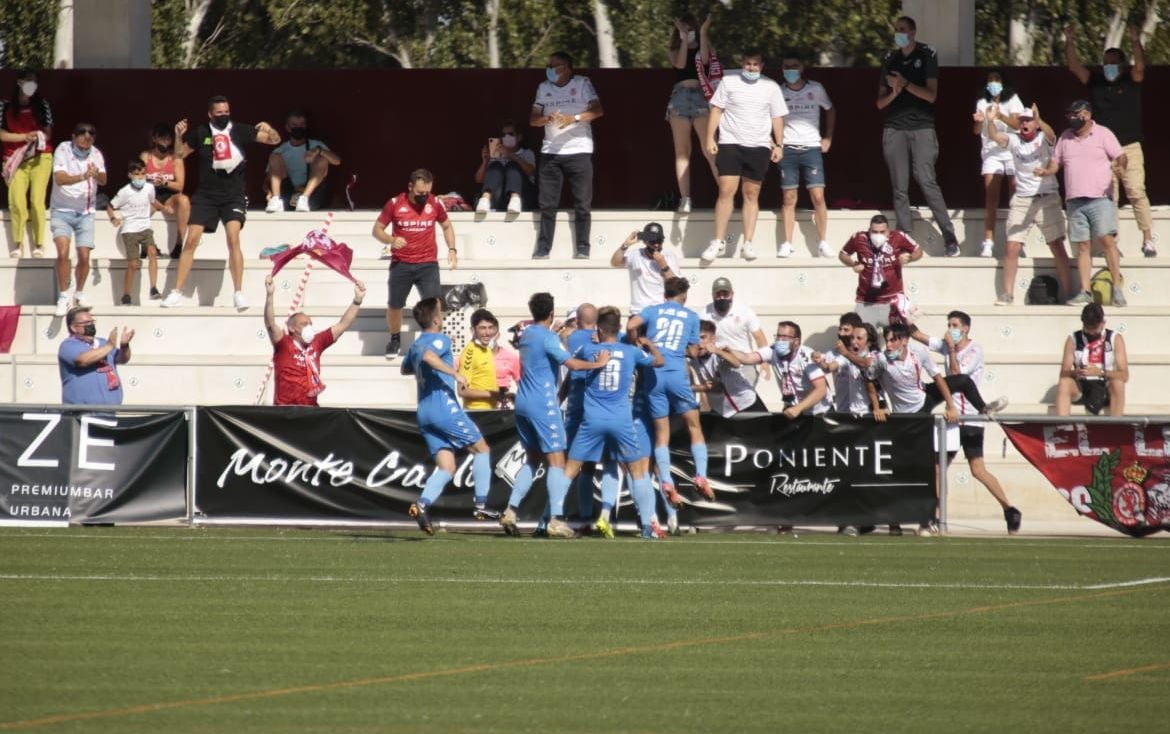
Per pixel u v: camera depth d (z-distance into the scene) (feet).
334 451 160.25
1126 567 132.57
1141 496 157.17
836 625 103.30
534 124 222.69
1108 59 222.69
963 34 249.34
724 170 216.54
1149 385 202.69
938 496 160.66
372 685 83.76
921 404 166.71
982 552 143.13
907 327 165.99
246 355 211.41
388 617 104.27
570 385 162.61
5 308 211.41
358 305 171.94
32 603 108.68
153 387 204.23
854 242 199.11
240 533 154.51
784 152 222.69
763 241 227.81
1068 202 211.41
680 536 156.56
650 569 128.77
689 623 103.50
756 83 214.90
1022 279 219.00
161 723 74.84
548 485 152.56
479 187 250.98
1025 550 144.97
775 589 118.42
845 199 250.16
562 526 152.46
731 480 160.76
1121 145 223.30
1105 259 215.72
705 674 87.71
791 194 222.89
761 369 196.65
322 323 213.25
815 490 160.56
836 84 251.19
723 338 184.34
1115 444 157.99
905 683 85.87
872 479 160.15
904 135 220.84
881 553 141.79
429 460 160.45
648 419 155.53
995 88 217.56
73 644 94.12
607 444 153.17
